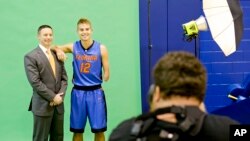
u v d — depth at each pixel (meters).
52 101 3.54
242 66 4.43
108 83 4.38
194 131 0.99
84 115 3.77
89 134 4.41
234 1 3.75
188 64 1.02
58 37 4.33
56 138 3.74
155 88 1.04
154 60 4.34
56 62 3.62
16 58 4.31
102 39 4.34
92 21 4.33
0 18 4.27
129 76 4.38
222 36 3.73
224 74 4.44
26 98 4.35
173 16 4.33
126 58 4.36
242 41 4.41
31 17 4.29
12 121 4.36
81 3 4.32
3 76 4.31
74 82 3.79
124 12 4.33
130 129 1.03
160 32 4.33
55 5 4.30
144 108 4.36
